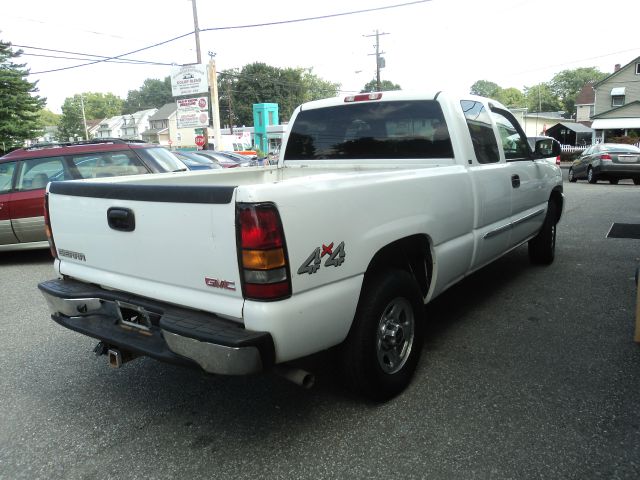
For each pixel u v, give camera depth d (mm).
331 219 2555
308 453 2656
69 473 2572
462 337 4074
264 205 2256
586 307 4676
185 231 2492
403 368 3219
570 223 9273
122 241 2820
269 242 2271
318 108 4605
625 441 2652
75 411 3170
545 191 5566
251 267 2283
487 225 4215
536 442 2668
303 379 2527
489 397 3133
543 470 2453
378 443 2713
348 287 2672
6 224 7277
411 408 3041
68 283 3230
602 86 45594
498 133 4586
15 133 34781
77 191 3033
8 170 7398
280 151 4941
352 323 2863
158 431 2922
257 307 2307
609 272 5801
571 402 3047
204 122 27344
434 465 2520
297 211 2381
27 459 2697
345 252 2645
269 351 2334
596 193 14359
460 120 3977
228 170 4434
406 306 3211
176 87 27734
